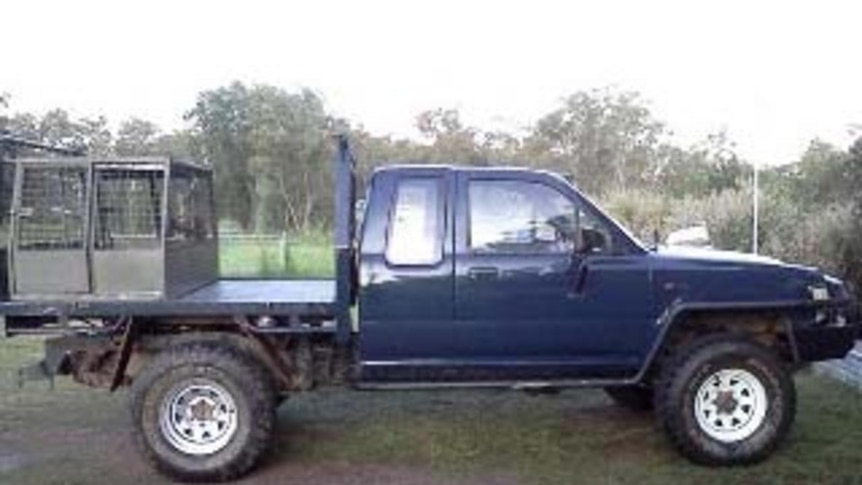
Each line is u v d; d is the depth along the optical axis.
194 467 6.63
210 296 7.34
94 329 6.91
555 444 7.44
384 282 6.85
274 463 7.05
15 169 6.82
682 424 6.82
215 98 38.59
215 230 8.58
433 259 6.88
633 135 39.31
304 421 8.20
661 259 6.99
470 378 6.98
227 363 6.69
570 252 6.93
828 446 7.24
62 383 9.88
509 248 6.91
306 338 7.10
